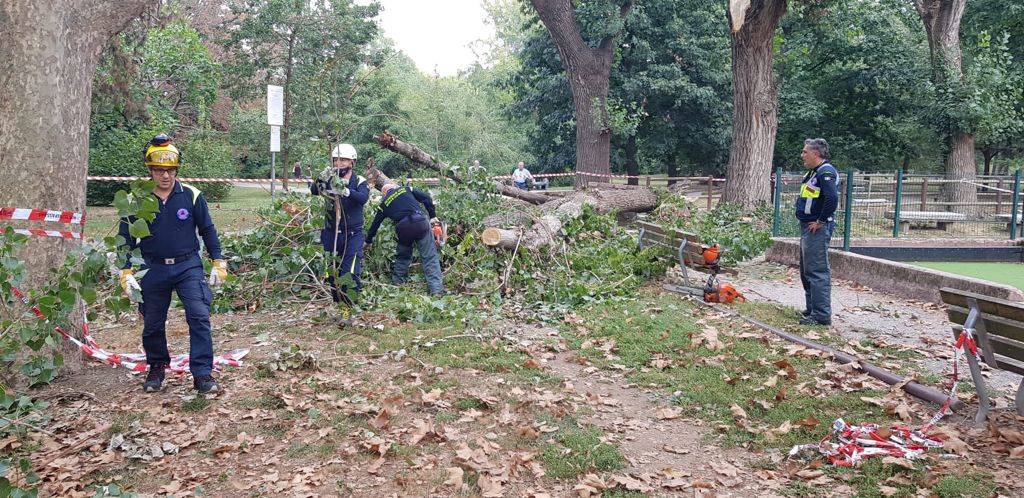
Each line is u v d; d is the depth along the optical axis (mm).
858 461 3977
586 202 12188
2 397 3365
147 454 4164
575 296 7863
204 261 5082
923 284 8414
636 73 29797
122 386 5215
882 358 5918
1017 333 4184
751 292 8906
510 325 6945
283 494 3730
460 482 3781
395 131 38906
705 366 5668
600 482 3760
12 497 2988
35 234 4930
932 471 3830
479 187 10508
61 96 5082
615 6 22672
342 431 4418
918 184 14156
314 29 32000
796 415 4668
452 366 5605
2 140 4930
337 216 6840
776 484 3811
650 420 4680
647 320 7059
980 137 24156
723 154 31938
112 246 3928
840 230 13219
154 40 26406
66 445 4297
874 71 27625
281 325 6938
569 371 5613
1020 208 15070
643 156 33125
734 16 16562
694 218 13109
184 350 6125
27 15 4918
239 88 34562
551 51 29969
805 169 32281
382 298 7820
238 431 4469
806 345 6156
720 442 4348
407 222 8055
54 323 3945
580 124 23469
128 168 22281
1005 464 3910
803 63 28859
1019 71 25641
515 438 4324
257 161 37938
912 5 26812
